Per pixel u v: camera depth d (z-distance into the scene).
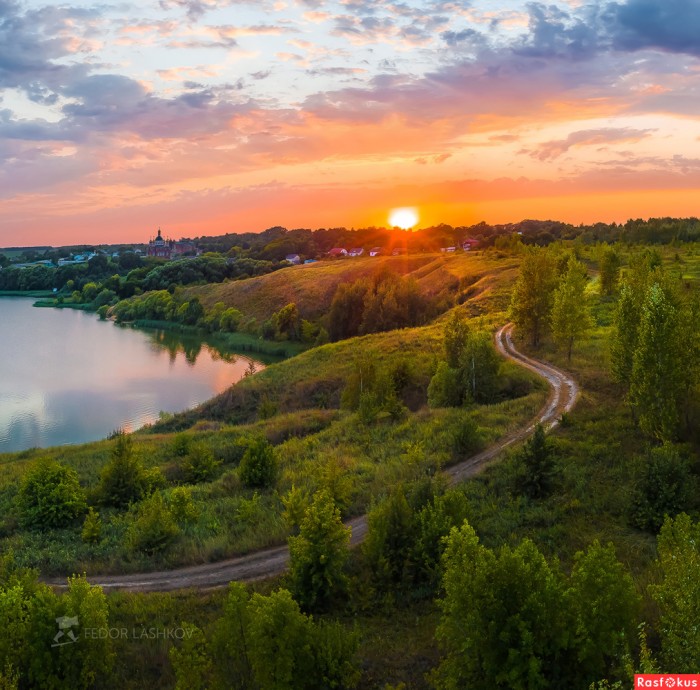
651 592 11.20
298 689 12.04
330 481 23.02
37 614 13.35
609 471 22.56
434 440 29.22
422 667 13.30
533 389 36.09
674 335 22.47
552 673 11.03
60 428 56.12
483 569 11.48
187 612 16.62
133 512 25.98
